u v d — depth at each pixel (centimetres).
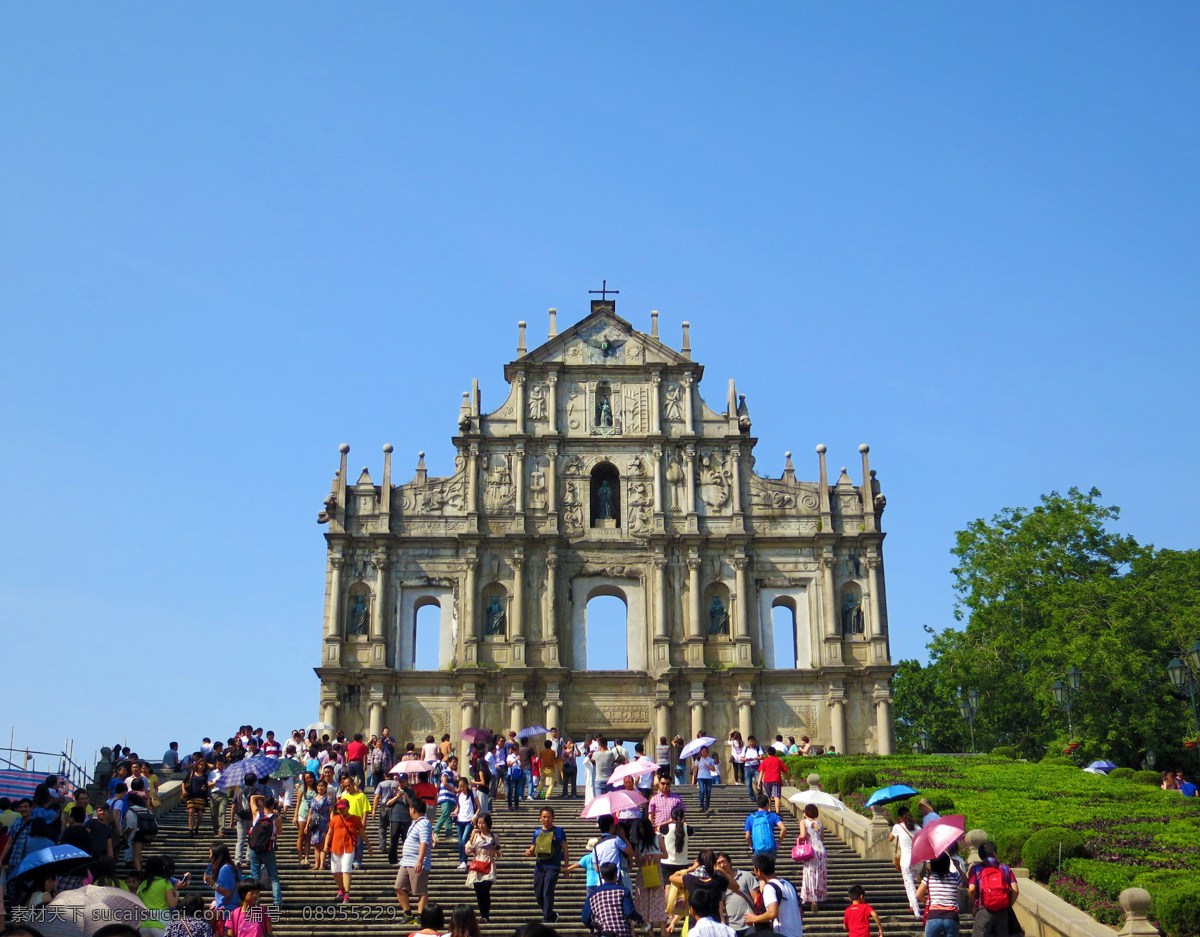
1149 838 4094
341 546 8356
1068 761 6894
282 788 5275
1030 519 9100
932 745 11931
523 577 8331
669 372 8819
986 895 3009
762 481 8619
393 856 4216
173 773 6234
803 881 3584
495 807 5759
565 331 8844
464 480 8550
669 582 8419
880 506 8538
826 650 8269
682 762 7619
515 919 3688
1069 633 8194
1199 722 7744
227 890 3062
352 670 8119
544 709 8138
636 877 3381
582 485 8594
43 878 2742
